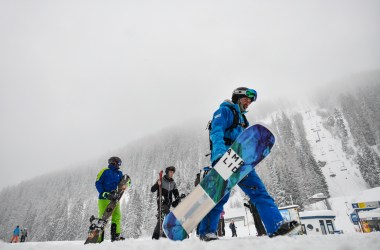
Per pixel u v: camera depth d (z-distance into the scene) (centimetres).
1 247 275
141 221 4406
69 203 10350
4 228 7138
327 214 1650
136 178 11450
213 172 222
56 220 5562
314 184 5153
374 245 122
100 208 457
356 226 2892
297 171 5559
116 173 488
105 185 469
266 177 5525
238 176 220
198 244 166
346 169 7744
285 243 157
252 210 510
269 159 6294
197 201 218
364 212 1958
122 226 4653
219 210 242
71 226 5244
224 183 217
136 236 3972
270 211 229
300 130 10838
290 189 4066
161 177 539
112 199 443
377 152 7788
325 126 11712
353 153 8550
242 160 226
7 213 9694
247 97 279
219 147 231
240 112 276
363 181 6812
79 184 13200
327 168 8231
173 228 213
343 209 4112
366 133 8612
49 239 5281
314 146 10119
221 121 247
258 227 500
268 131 228
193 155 11481
